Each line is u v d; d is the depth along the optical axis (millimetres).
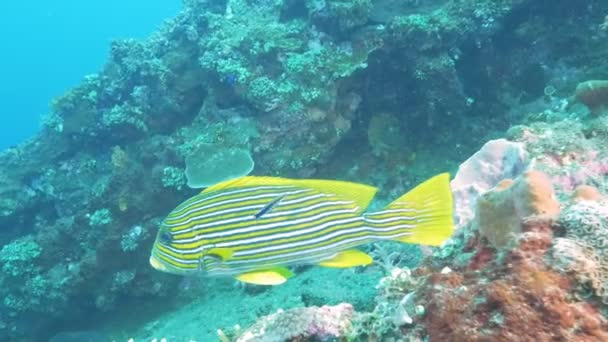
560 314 2328
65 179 12828
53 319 11852
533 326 2340
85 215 11586
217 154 10086
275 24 11508
